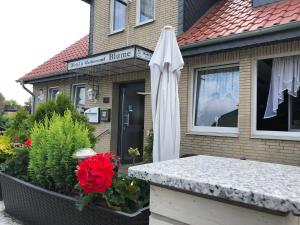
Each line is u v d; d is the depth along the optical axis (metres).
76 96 10.93
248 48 6.14
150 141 6.98
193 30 7.45
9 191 4.46
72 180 3.57
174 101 4.76
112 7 9.77
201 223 1.30
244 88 6.18
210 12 8.09
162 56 4.84
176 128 4.72
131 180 3.13
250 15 6.62
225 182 1.22
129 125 9.09
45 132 4.10
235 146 6.23
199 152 6.79
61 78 11.07
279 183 1.21
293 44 5.55
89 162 2.90
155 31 8.36
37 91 12.82
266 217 1.11
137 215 2.75
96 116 9.47
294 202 0.98
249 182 1.22
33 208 3.87
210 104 6.95
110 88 9.30
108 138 9.20
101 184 2.81
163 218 1.46
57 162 3.62
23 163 4.52
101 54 7.57
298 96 5.65
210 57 6.76
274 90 5.91
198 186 1.24
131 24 9.02
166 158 4.59
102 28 9.96
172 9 7.98
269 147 5.75
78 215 3.16
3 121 14.15
